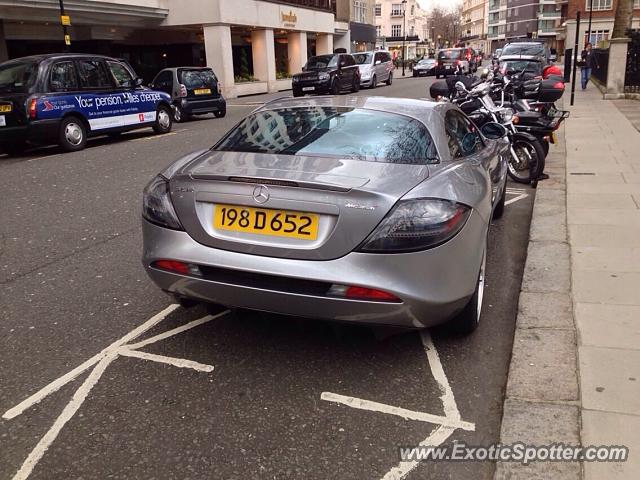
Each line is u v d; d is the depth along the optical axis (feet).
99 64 40.93
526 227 20.20
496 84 33.01
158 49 110.32
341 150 11.49
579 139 37.04
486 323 12.85
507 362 11.21
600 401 9.57
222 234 10.21
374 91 87.10
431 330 12.42
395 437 9.05
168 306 13.74
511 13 406.82
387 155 11.24
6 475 8.25
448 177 10.78
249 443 8.91
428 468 8.39
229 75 91.04
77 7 73.61
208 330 12.49
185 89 55.42
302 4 115.14
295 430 9.21
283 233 9.79
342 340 12.01
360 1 168.66
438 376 10.73
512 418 9.29
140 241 18.71
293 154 11.48
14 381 10.61
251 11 96.12
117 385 10.46
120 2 79.61
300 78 80.23
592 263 15.67
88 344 11.95
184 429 9.24
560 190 24.14
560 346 11.36
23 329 12.63
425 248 9.53
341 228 9.45
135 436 9.08
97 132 40.14
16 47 85.71
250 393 10.20
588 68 77.77
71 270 16.17
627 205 21.27
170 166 12.10
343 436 9.07
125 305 13.83
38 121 35.88
